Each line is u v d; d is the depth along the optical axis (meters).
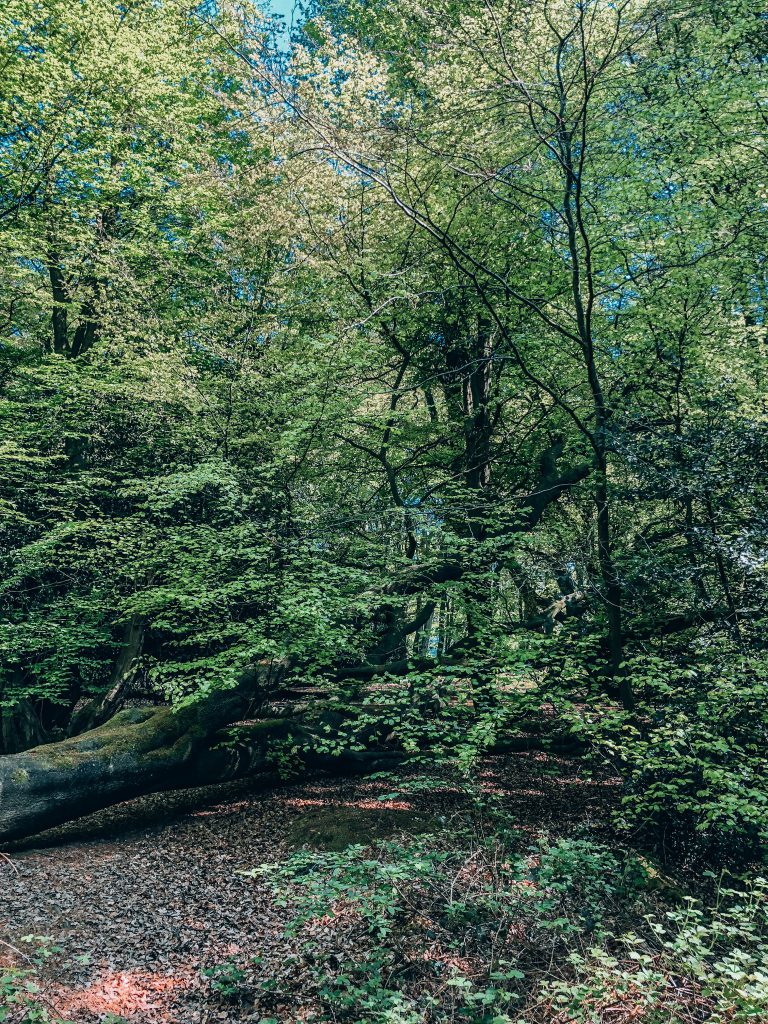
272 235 11.39
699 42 11.05
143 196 15.03
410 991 5.54
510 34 10.28
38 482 12.20
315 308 12.35
